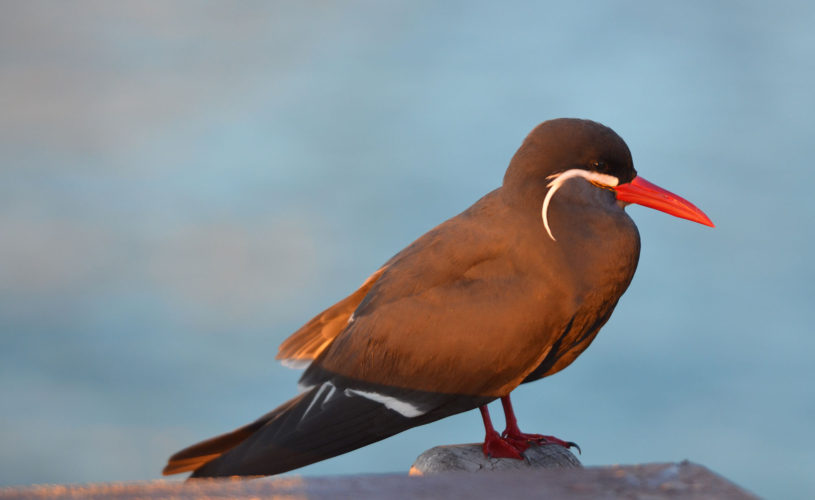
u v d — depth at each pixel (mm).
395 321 6270
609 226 6191
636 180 6441
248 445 5992
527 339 6121
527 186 6258
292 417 6211
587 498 3576
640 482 3713
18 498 3531
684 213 6312
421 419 6305
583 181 6266
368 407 6289
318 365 6598
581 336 6395
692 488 3656
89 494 3594
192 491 3596
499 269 6203
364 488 3645
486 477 3754
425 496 3574
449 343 6164
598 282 6133
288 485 3656
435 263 6328
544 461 5777
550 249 6133
